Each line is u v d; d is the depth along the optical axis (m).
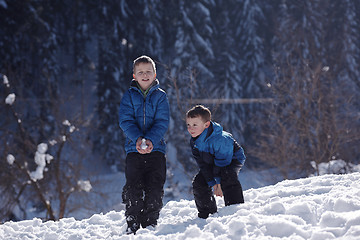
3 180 12.34
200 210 3.12
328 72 15.93
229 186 3.17
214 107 10.09
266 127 16.25
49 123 15.90
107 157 20.14
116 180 18.64
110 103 20.42
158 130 3.09
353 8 24.03
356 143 15.08
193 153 3.20
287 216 2.43
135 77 3.23
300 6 22.95
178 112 13.59
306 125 13.62
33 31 19.09
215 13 24.44
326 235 1.96
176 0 22.30
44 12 20.09
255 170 17.28
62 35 24.05
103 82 20.95
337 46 21.98
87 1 22.19
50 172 12.74
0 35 17.75
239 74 23.80
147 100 3.17
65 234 3.28
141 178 3.13
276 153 14.72
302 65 16.92
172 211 3.75
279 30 22.14
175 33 22.02
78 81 20.73
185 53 19.67
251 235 2.23
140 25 21.70
